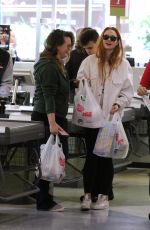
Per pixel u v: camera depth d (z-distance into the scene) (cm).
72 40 902
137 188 1142
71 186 1140
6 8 2112
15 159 944
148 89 857
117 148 892
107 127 891
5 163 912
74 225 821
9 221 835
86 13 1781
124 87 911
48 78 862
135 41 2000
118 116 900
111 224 835
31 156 935
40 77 871
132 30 2005
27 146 920
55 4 1989
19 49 2066
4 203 973
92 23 1972
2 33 1344
